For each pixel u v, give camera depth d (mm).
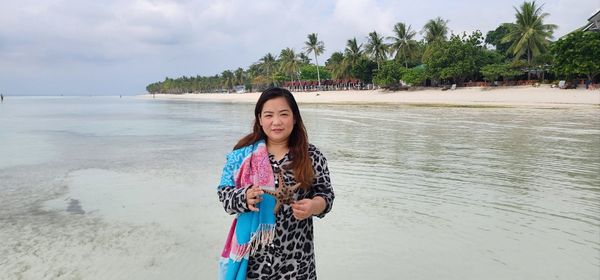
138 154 14070
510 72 52031
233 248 2473
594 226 6250
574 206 7230
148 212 7410
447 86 57500
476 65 55969
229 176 2520
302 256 2508
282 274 2469
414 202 7621
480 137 16531
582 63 41031
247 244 2414
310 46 86125
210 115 38031
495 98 44625
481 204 7438
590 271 4809
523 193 8102
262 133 2592
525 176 9523
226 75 145125
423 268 4961
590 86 41938
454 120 24219
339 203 7602
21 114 42938
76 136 20297
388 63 64500
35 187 9492
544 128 19125
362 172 10211
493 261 5117
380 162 11508
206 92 172000
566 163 10984
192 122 29453
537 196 7891
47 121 31609
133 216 7195
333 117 28594
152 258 5414
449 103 43125
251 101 79250
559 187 8516
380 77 64438
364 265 5062
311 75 100812
